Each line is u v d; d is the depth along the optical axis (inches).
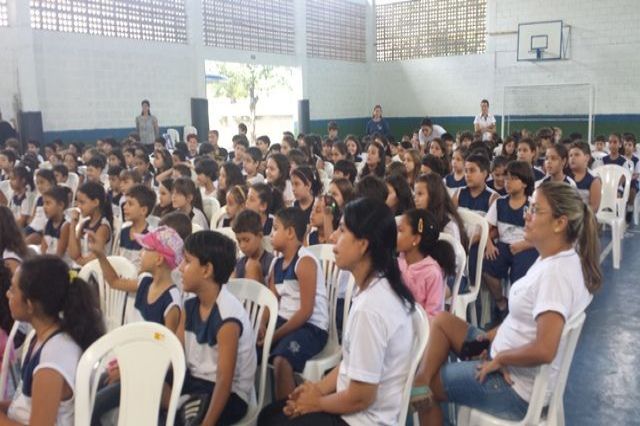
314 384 66.2
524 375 67.7
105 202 124.7
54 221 131.6
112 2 323.3
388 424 59.6
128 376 60.3
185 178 139.3
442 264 87.0
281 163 161.8
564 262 64.8
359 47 523.2
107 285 98.1
